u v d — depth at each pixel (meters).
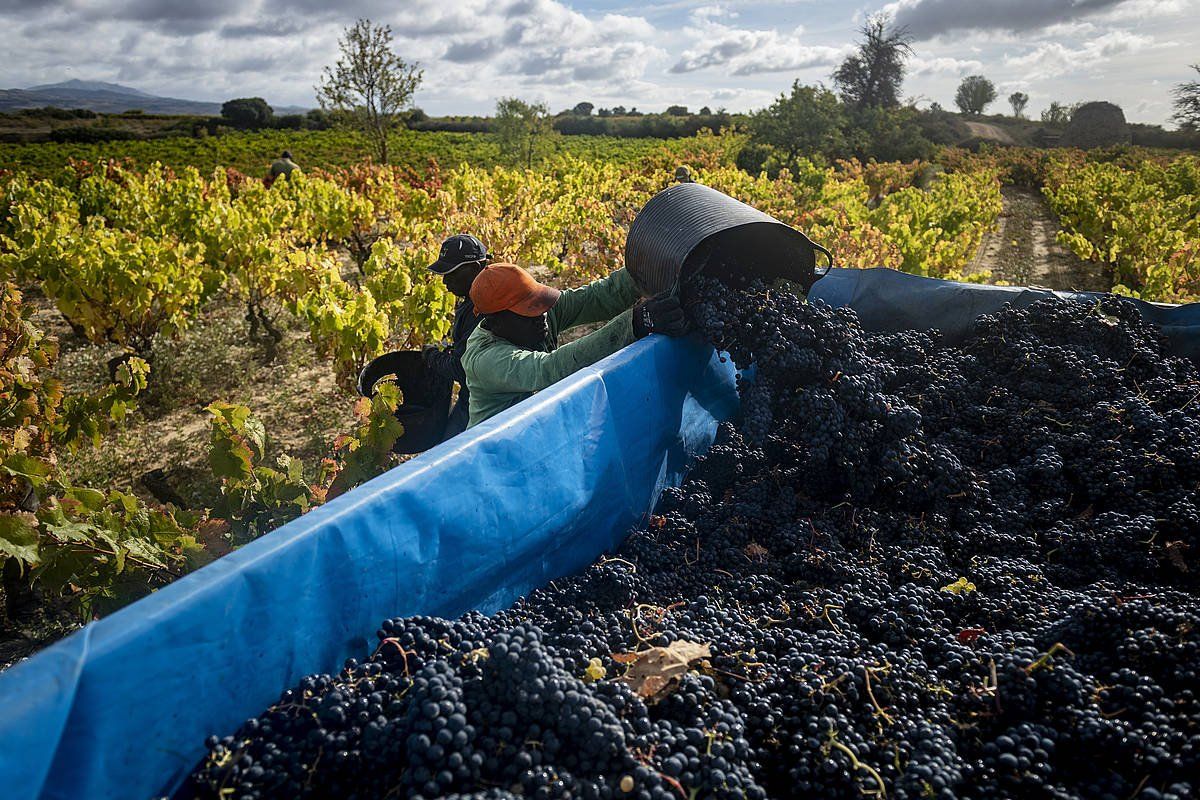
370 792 1.62
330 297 7.16
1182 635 2.03
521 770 1.59
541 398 2.55
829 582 2.66
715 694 1.97
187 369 8.12
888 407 3.04
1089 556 2.67
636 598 2.58
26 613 4.22
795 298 3.24
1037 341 3.72
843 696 1.96
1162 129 79.56
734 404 3.73
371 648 2.00
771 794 1.85
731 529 2.93
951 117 87.12
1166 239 12.84
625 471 2.92
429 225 13.20
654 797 1.59
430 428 4.07
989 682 2.00
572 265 12.02
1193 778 1.70
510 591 2.47
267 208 14.14
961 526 2.94
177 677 1.56
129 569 3.55
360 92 27.77
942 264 12.96
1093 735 1.81
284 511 4.01
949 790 1.67
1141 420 3.11
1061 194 25.17
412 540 2.07
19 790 1.29
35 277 10.62
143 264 8.23
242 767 1.60
